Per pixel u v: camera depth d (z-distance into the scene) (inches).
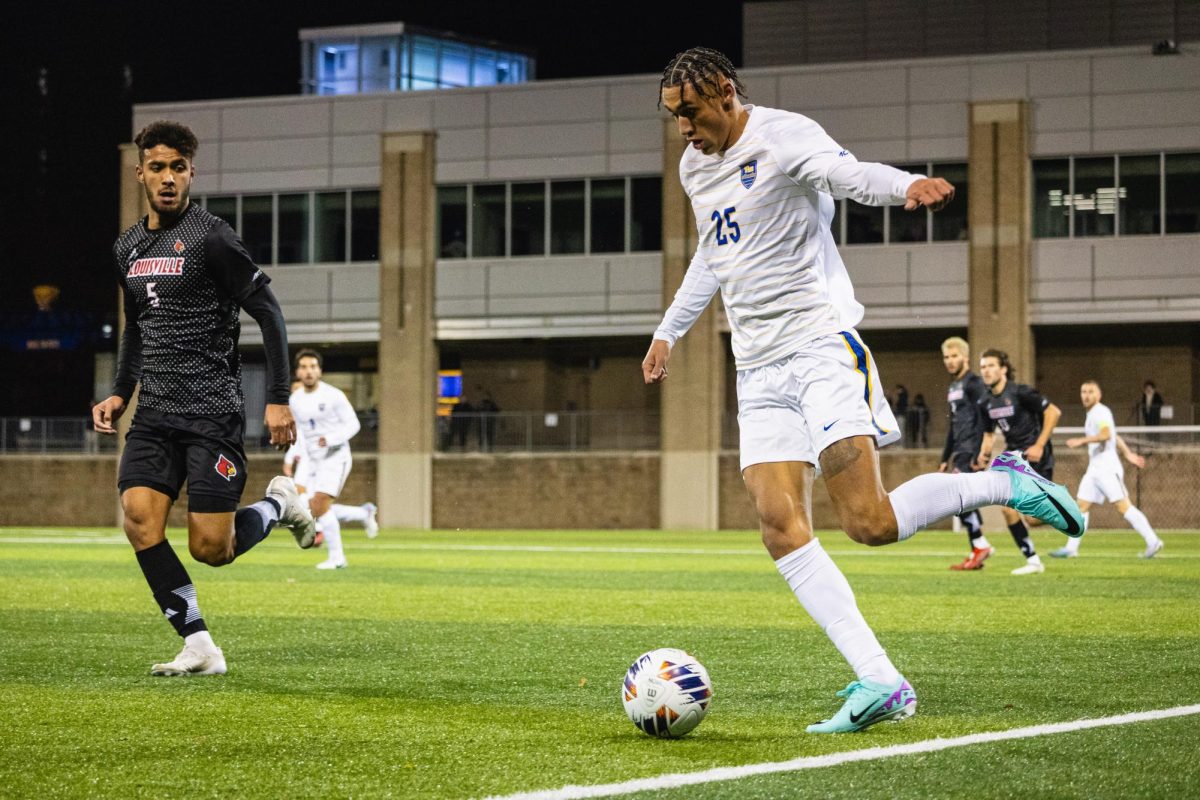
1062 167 1254.3
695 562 638.5
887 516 185.3
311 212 1429.6
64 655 267.4
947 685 221.1
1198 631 305.3
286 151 1433.3
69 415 1823.3
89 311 1839.3
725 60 190.7
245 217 1445.6
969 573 536.1
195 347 233.3
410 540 976.3
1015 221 1243.8
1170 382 1354.6
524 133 1379.2
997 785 147.1
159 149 231.1
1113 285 1235.9
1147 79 1232.2
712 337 1325.0
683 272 1325.0
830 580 185.0
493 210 1390.3
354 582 485.7
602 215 1364.4
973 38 1450.5
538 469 1395.2
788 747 169.2
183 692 217.9
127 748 171.2
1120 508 671.1
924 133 1272.1
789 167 187.6
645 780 149.9
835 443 186.1
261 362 1494.8
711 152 194.2
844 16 1482.5
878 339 1403.8
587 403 1562.5
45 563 609.9
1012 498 190.9
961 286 1264.8
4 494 1503.4
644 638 297.6
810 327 190.1
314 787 149.2
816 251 192.4
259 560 652.7
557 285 1369.3
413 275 1392.7
